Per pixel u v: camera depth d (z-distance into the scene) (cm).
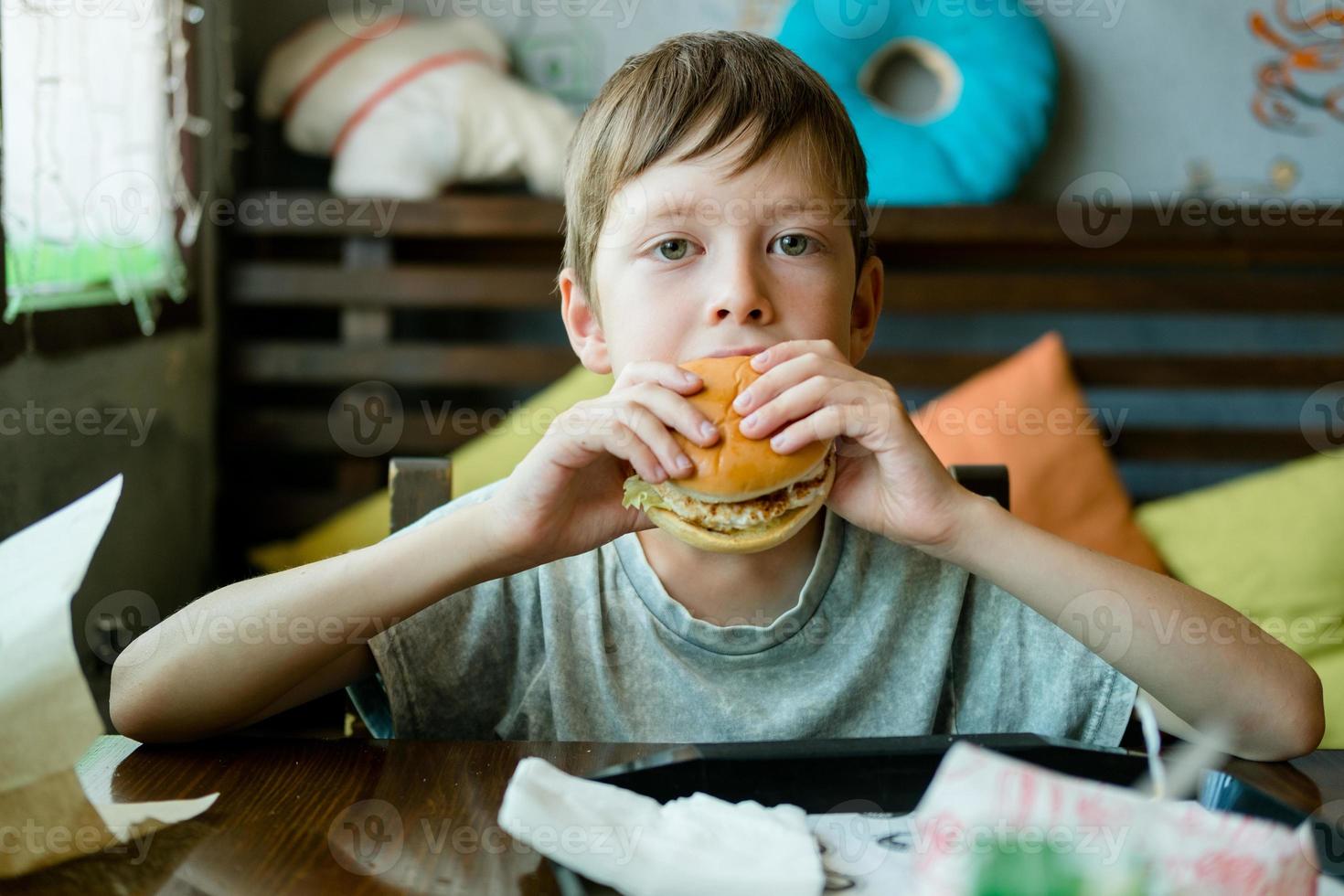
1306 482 224
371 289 251
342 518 230
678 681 101
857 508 94
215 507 251
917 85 265
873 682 102
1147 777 73
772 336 96
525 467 88
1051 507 221
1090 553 91
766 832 63
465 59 256
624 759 79
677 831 62
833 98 109
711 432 86
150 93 219
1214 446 257
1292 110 271
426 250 263
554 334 284
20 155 164
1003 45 255
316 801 72
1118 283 254
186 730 86
